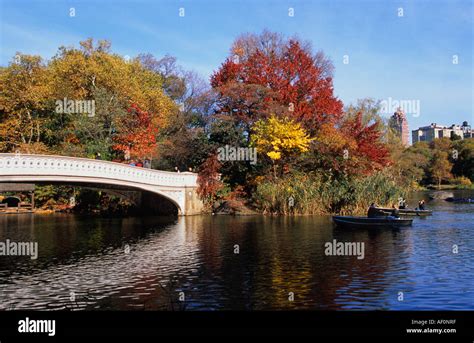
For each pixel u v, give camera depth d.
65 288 11.69
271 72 44.41
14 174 18.77
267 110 38.69
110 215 35.91
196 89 55.00
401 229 22.64
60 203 42.38
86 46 41.91
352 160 35.41
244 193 36.72
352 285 11.45
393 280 11.93
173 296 10.70
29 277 12.96
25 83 39.34
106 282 12.23
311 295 10.60
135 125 38.75
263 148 36.59
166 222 28.42
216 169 36.41
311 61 46.19
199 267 13.91
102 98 38.28
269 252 16.34
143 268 13.93
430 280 11.90
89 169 23.19
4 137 39.94
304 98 45.06
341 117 47.00
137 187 27.77
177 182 32.22
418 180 83.50
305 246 17.58
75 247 18.31
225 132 38.47
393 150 61.62
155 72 55.56
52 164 20.72
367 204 31.47
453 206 41.00
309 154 37.59
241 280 12.14
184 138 39.72
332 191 32.19
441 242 18.33
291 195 32.44
